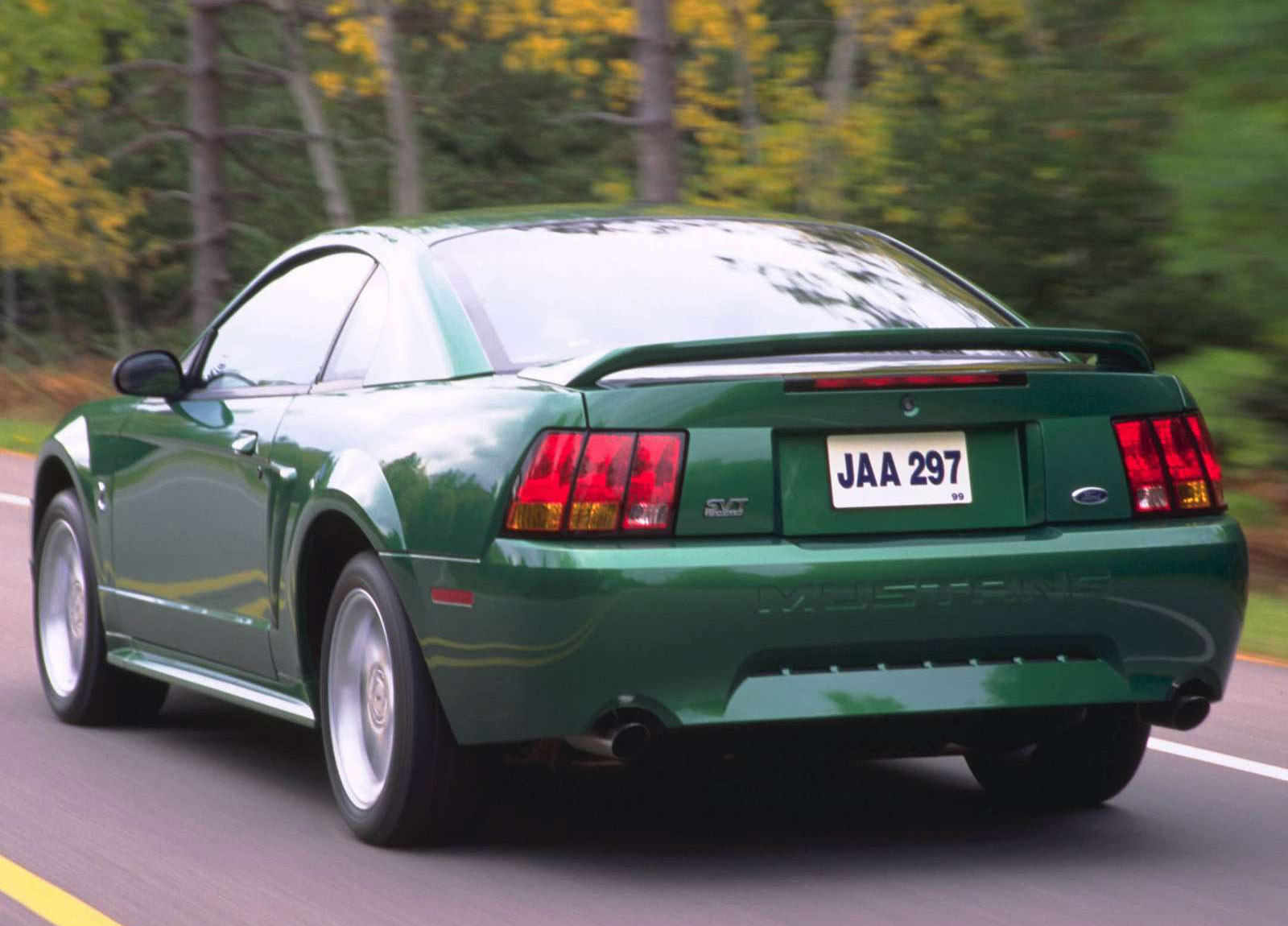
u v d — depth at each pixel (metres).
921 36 24.88
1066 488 5.65
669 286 6.22
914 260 6.89
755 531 5.37
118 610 7.82
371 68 30.41
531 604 5.28
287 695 6.72
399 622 5.79
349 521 6.13
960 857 5.98
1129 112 21.62
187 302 43.38
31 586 12.05
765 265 6.45
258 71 34.59
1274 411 15.48
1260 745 7.90
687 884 5.61
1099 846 6.15
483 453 5.51
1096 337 5.74
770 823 6.43
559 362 5.80
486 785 5.87
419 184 29.67
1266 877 5.77
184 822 6.38
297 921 5.21
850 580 5.33
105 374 36.28
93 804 6.64
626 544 5.29
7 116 35.44
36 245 36.12
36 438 24.86
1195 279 17.00
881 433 5.52
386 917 5.25
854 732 5.44
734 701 5.29
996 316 6.58
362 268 6.71
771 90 26.34
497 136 38.84
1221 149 13.06
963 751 5.92
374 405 6.12
